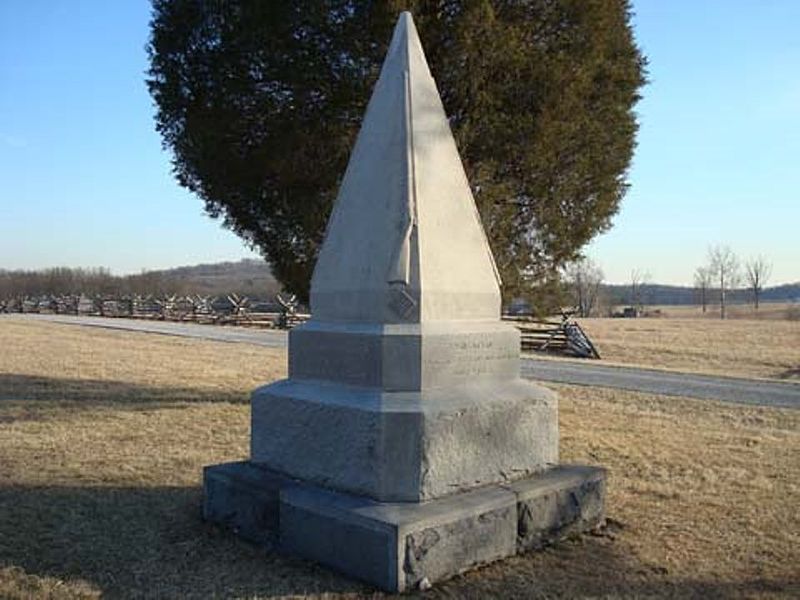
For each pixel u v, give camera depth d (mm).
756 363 24828
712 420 11781
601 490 5758
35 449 7984
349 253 5613
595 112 10156
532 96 9414
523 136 9375
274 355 21875
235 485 5430
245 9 9539
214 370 16906
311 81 9586
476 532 4789
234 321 41844
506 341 5734
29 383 13594
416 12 9086
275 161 9914
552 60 9328
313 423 5262
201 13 10109
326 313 5691
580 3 9484
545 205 10297
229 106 9961
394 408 4855
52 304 57250
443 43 9250
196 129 10133
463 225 5805
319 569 4723
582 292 73375
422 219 5461
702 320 57781
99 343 24891
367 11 9125
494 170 9734
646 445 9141
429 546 4508
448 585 4520
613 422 11023
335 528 4703
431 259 5426
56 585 4480
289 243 10734
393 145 5633
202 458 7707
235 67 9828
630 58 10523
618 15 10164
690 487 7066
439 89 9641
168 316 45938
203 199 11469
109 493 6348
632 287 95875
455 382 5320
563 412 11922
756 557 5207
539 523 5254
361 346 5195
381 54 9375
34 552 4996
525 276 10789
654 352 28297
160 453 7918
